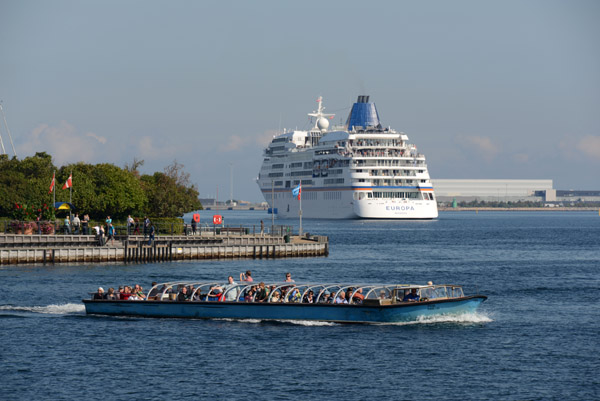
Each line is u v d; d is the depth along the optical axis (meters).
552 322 128.88
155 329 119.44
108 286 166.50
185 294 128.75
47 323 124.25
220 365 99.25
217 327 120.38
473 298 126.94
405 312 120.56
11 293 154.88
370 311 119.56
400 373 96.06
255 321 124.12
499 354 105.25
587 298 160.62
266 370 97.12
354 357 103.12
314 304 121.44
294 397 86.88
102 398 86.25
